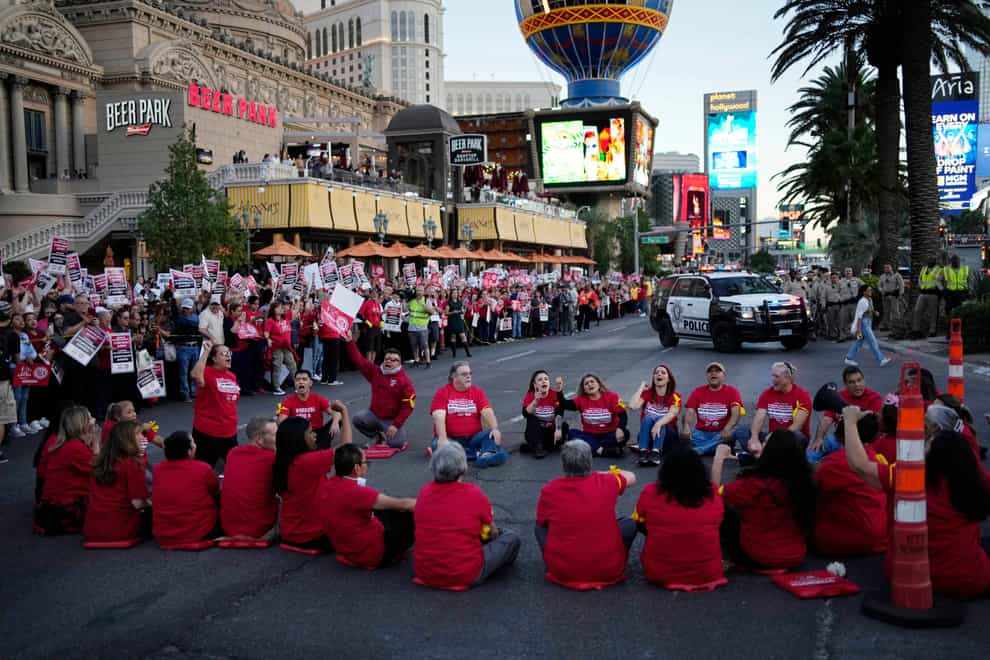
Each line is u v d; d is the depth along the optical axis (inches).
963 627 192.7
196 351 583.5
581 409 383.2
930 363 668.1
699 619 200.5
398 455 395.5
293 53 3198.8
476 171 2199.8
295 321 679.1
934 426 234.1
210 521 267.9
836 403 338.6
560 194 3996.1
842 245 1594.5
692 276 885.8
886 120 1067.9
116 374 522.3
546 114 3880.4
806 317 808.3
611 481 228.8
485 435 376.2
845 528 236.8
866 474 212.8
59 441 287.6
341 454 239.0
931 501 205.3
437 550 222.8
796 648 184.1
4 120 1651.1
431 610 210.1
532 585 226.5
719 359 759.1
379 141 2938.0
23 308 548.1
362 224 1530.5
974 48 1062.4
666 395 366.3
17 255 1371.8
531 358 844.0
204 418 346.9
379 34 6825.8
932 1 976.3
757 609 205.9
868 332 664.4
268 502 267.6
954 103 1251.8
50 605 218.4
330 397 597.9
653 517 221.9
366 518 239.5
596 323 1496.1
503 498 313.4
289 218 1370.6
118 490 268.5
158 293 840.3
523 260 1946.4
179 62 1991.9
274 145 1818.4
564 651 185.0
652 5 4094.5
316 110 2684.5
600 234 3161.9
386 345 844.0
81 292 548.1
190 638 196.7
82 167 1840.6
